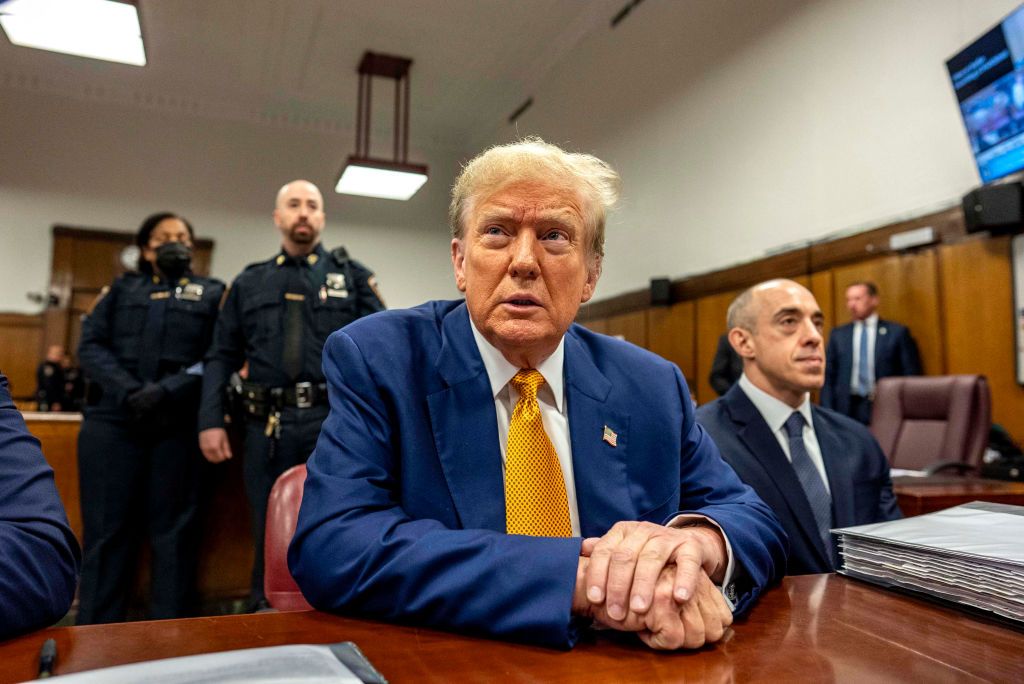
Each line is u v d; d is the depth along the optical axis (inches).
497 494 33.3
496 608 25.1
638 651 24.1
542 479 33.4
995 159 129.0
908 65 151.2
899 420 119.0
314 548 29.9
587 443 36.0
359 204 327.0
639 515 35.8
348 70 279.6
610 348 41.1
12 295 270.8
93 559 96.3
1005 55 124.4
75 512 109.2
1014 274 132.5
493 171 33.5
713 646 24.6
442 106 313.9
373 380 35.0
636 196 245.0
